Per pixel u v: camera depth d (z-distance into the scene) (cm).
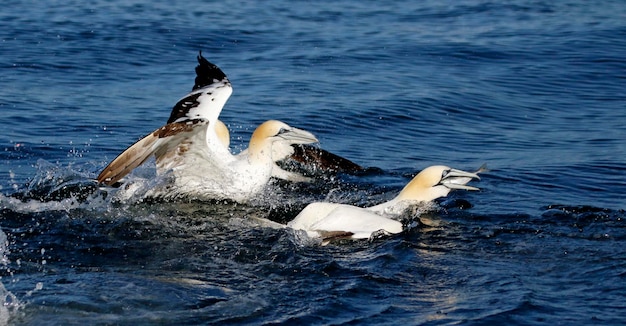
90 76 2339
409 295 1078
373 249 1229
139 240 1270
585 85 2431
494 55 2722
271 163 1516
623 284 1101
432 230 1313
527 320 1005
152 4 3359
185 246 1246
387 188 1569
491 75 2492
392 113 2066
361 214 1302
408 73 2477
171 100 2130
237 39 2866
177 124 1335
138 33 2845
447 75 2469
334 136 1903
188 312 1023
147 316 1011
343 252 1220
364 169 1666
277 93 2217
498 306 1038
